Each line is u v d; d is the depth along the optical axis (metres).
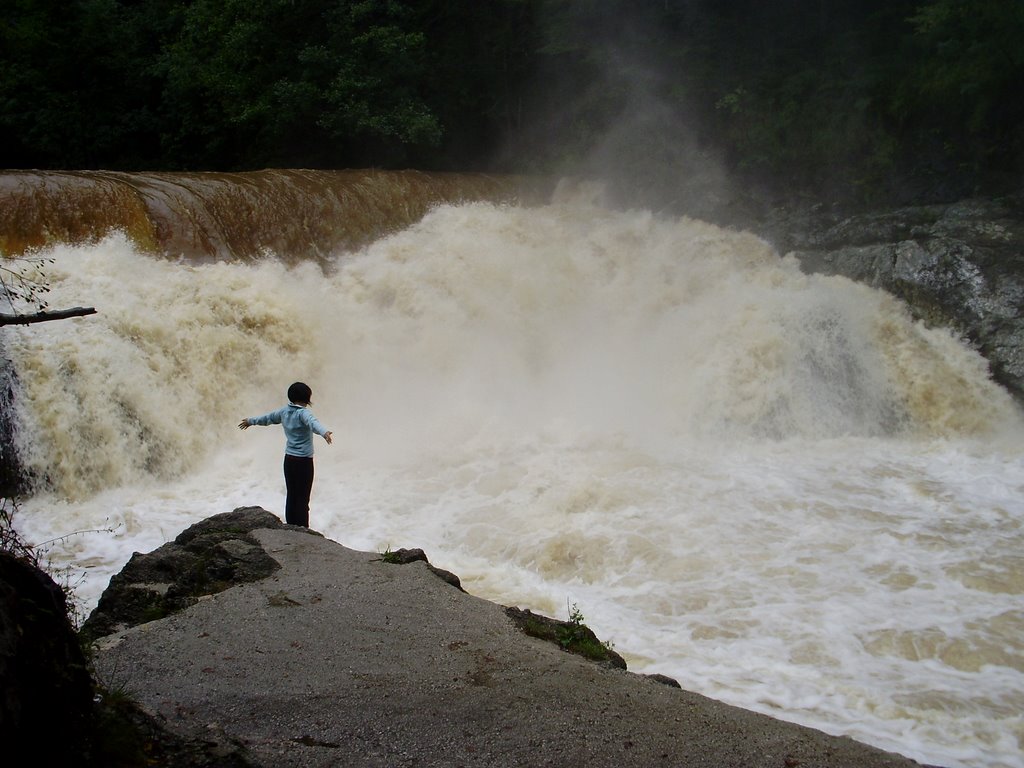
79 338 12.13
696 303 17.28
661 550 9.84
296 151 22.78
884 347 16.14
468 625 5.74
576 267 18.03
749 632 8.07
